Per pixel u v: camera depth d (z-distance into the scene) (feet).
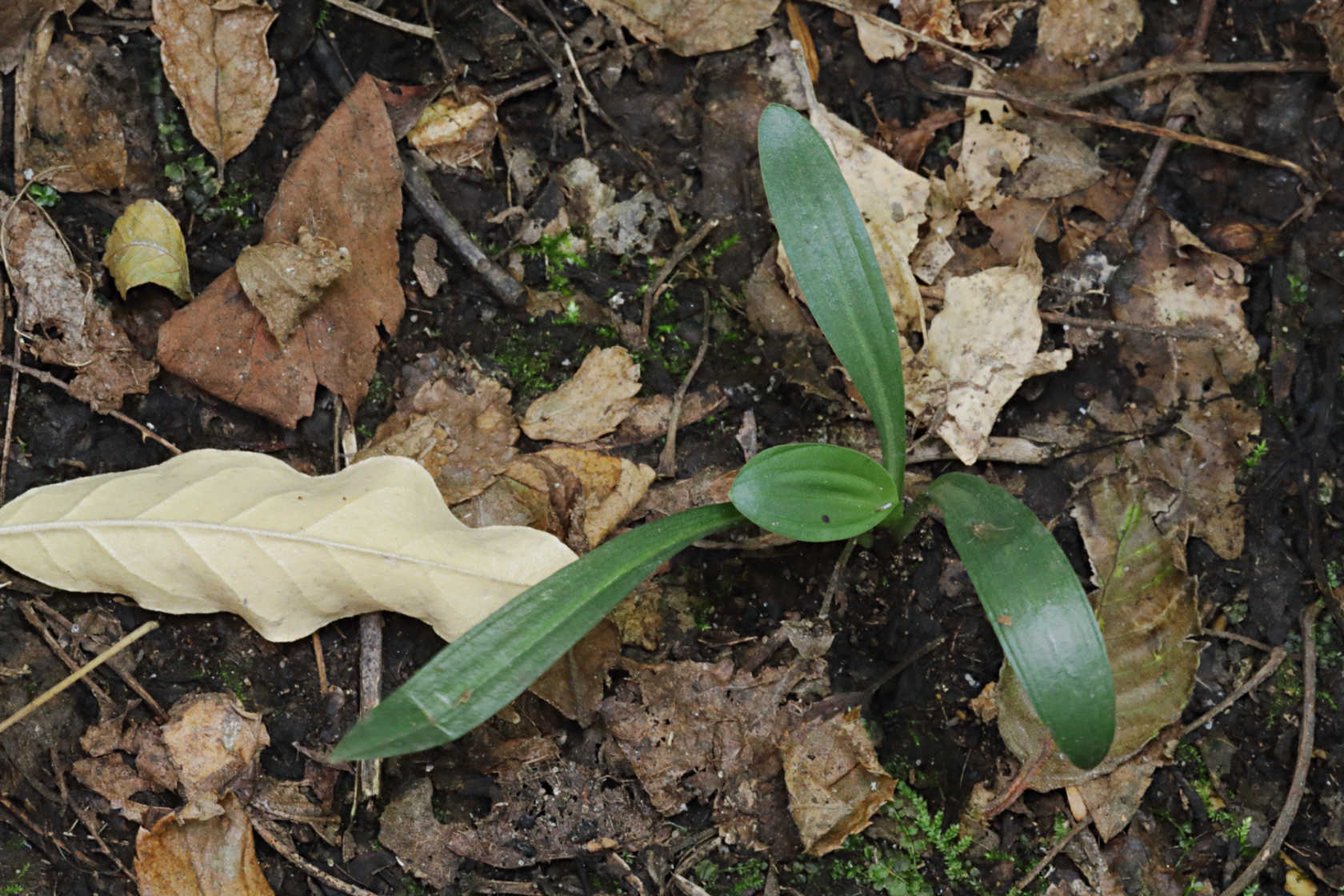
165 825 1.78
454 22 1.96
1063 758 1.85
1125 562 1.89
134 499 1.80
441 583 1.80
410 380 1.90
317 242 1.88
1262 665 1.89
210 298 1.86
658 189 1.96
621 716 1.84
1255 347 1.94
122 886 1.80
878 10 1.99
